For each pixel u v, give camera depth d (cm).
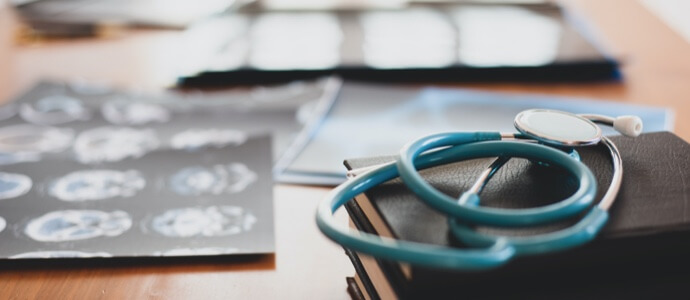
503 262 31
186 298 47
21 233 54
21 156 69
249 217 57
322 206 36
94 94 87
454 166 42
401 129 74
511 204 37
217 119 79
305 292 48
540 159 40
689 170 41
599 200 37
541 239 32
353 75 89
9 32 109
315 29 104
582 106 80
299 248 53
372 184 39
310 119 78
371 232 39
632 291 35
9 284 48
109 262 51
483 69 89
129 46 104
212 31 105
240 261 51
